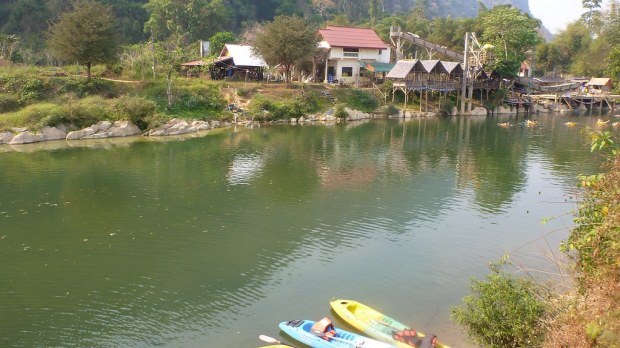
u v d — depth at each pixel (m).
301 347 14.34
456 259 20.67
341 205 28.08
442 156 42.78
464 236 23.30
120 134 51.34
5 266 19.83
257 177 34.38
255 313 16.38
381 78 80.25
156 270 19.64
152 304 17.00
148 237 23.03
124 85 60.19
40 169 35.75
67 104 51.41
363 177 34.75
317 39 74.12
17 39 78.50
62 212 26.38
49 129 48.38
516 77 85.69
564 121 70.06
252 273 19.39
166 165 37.62
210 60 72.38
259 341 14.74
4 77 54.34
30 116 48.25
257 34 72.19
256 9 140.62
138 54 70.25
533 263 20.05
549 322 11.70
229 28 125.06
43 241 22.41
